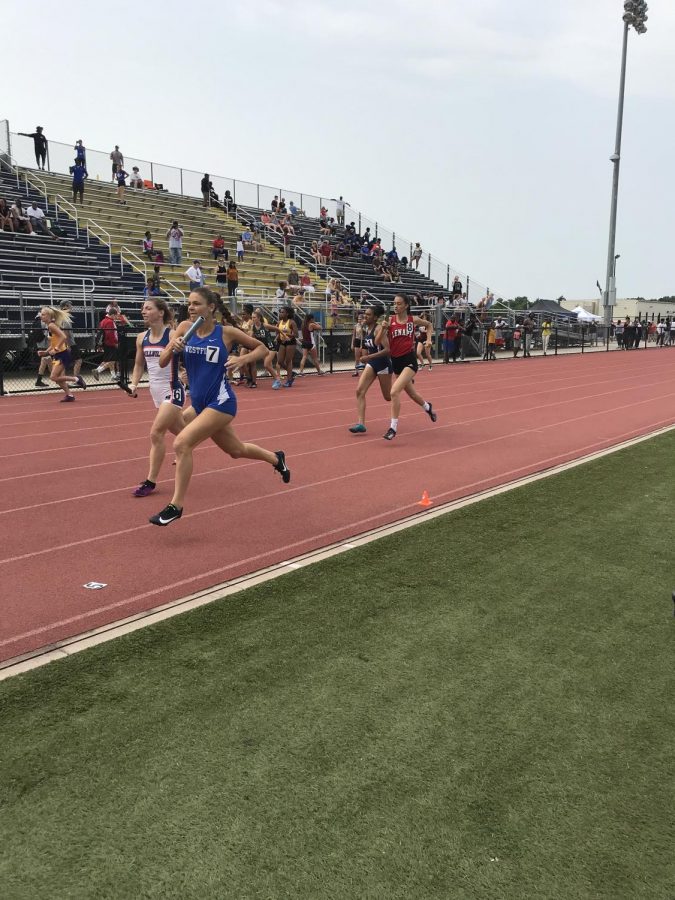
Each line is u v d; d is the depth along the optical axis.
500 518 6.09
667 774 2.73
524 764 2.79
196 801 2.57
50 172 29.03
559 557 5.11
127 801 2.57
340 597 4.42
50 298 19.31
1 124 27.84
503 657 3.65
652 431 11.00
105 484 7.47
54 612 4.26
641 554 5.18
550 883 2.21
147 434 10.49
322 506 6.59
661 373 22.67
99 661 3.62
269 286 29.33
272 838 2.39
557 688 3.35
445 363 26.81
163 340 6.98
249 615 4.17
